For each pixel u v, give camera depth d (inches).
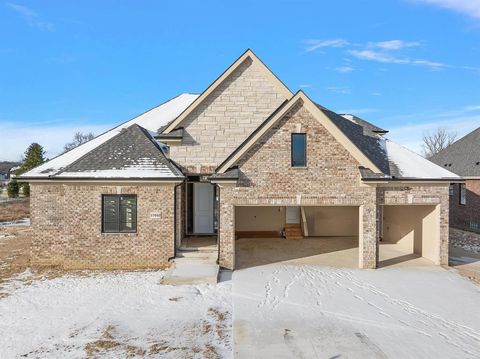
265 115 719.7
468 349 343.9
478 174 1048.2
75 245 600.4
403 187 624.4
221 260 593.9
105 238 601.0
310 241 845.2
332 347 342.0
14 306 429.4
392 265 636.1
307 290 499.2
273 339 355.3
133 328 372.8
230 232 595.5
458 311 436.1
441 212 637.9
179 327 376.8
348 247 780.6
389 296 482.0
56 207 622.2
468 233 1042.1
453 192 1181.7
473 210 1076.5
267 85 722.2
